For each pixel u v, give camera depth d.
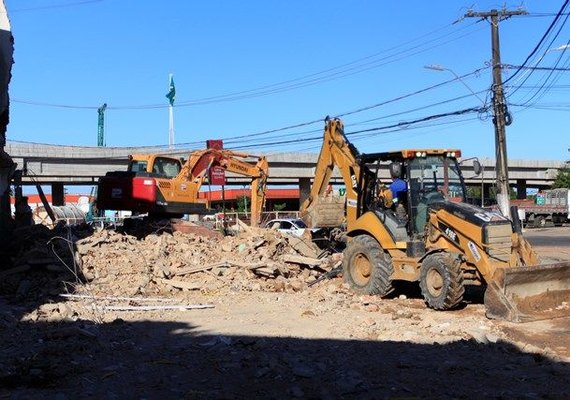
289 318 10.82
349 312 11.38
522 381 6.84
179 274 14.75
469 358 7.83
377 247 13.26
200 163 21.34
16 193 20.27
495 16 27.38
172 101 52.97
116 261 14.52
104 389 6.64
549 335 9.28
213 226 23.17
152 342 8.95
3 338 9.04
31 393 6.47
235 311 11.59
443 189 13.09
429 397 6.28
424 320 10.11
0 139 13.89
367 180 14.09
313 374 7.04
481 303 12.19
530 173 74.75
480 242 11.03
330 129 16.34
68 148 47.50
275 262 15.58
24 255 14.09
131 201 19.33
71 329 9.17
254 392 6.49
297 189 78.19
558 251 26.27
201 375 7.14
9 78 14.42
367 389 6.54
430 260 11.64
